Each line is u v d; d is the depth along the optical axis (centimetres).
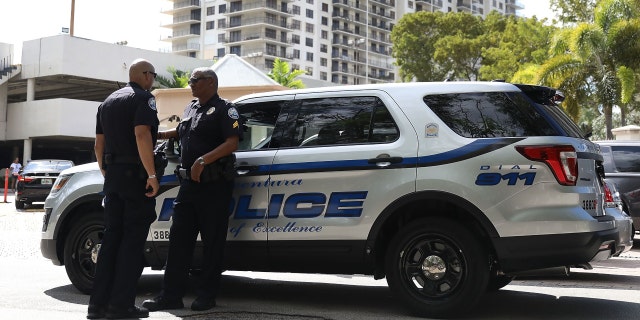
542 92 500
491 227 461
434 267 478
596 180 488
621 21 2431
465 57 5312
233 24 9669
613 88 2420
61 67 3778
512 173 461
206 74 517
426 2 11150
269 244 519
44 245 607
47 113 3831
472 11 11888
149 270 787
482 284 464
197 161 496
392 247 488
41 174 1891
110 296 482
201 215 511
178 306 520
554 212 453
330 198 503
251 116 559
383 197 486
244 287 648
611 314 510
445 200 471
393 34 6044
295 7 9706
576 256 450
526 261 457
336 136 518
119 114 475
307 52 9831
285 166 520
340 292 618
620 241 527
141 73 495
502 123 479
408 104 504
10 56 3950
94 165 607
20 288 625
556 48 2628
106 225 488
